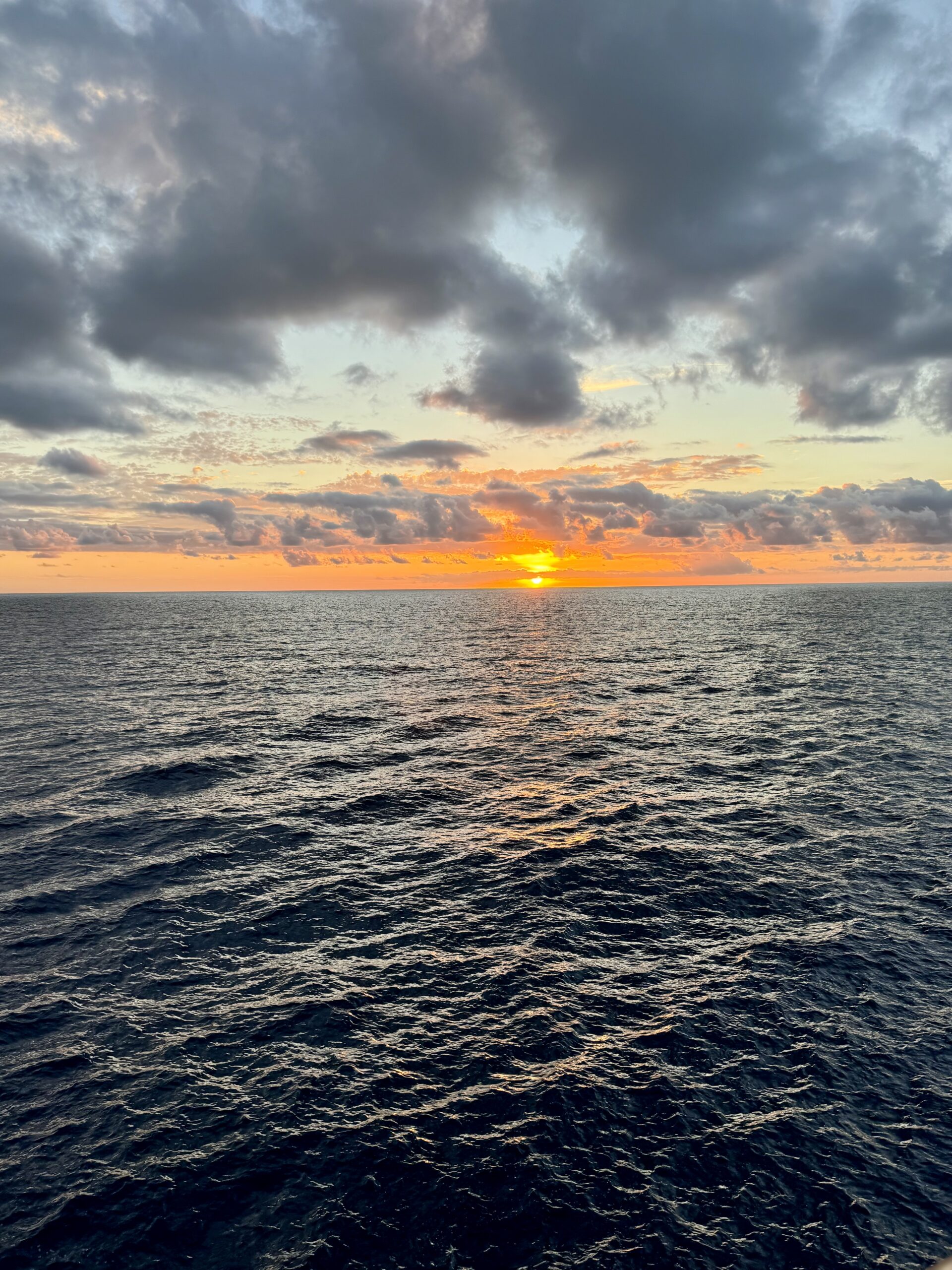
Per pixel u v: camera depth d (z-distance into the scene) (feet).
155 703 158.61
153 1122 37.96
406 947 55.57
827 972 51.67
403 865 70.95
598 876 67.97
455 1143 36.70
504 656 265.54
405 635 374.84
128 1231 31.81
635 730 131.75
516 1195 33.71
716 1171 34.99
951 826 80.28
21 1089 40.19
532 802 90.43
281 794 93.04
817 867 69.72
